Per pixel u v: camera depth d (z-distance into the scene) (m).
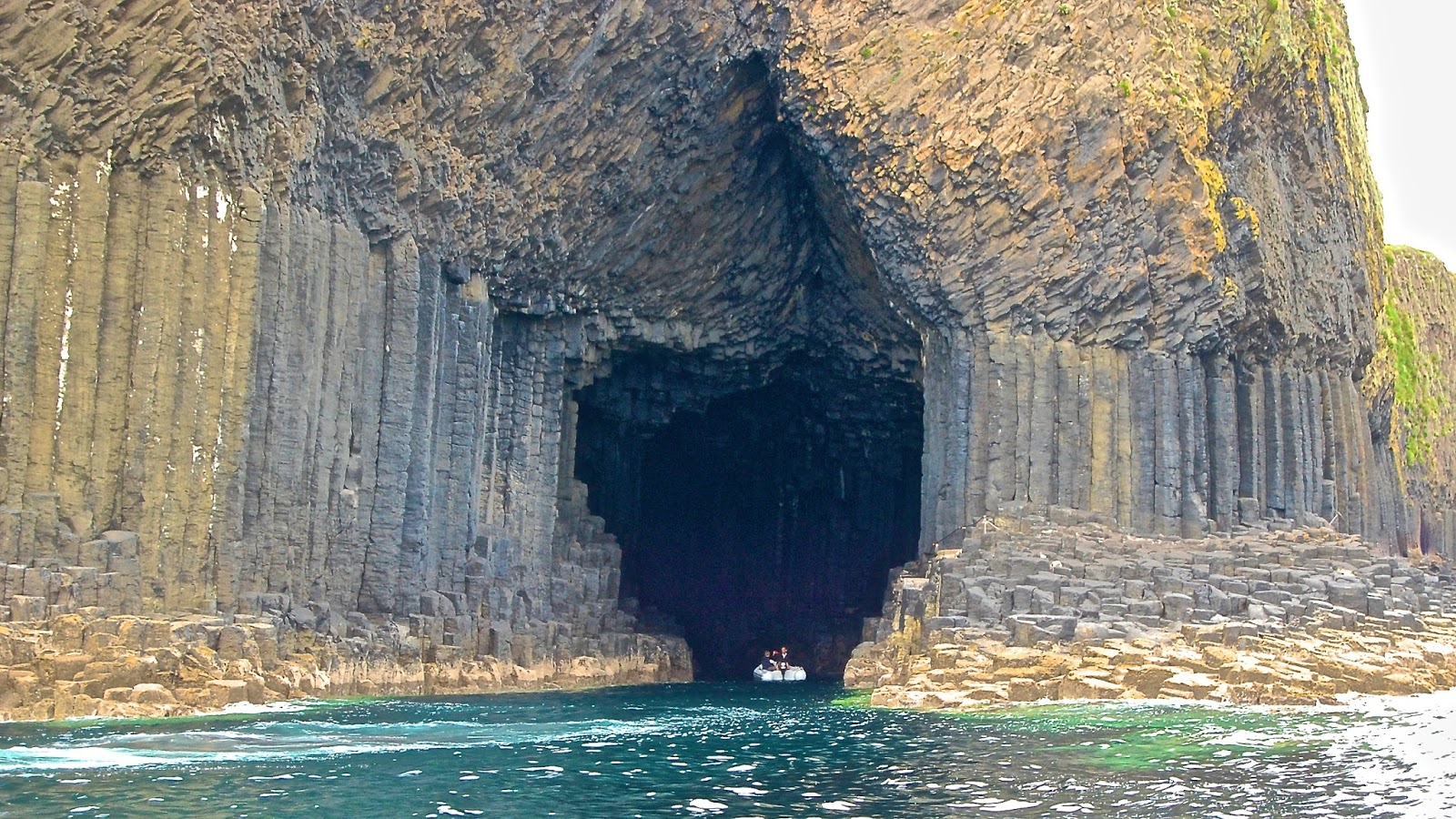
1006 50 48.69
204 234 35.56
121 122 34.19
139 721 29.20
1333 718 29.62
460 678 43.34
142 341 34.41
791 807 21.16
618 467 61.03
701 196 51.38
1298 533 46.62
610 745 28.00
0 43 32.44
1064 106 48.19
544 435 51.38
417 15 41.53
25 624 29.72
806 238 54.66
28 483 32.56
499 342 49.97
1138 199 48.72
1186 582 39.41
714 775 24.05
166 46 34.38
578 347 52.12
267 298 37.53
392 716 32.84
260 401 37.41
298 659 36.84
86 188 33.81
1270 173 52.91
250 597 36.44
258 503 37.31
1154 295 48.75
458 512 46.16
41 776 22.41
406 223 43.47
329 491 40.56
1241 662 33.88
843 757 26.06
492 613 46.28
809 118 49.59
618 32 46.28
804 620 64.56
